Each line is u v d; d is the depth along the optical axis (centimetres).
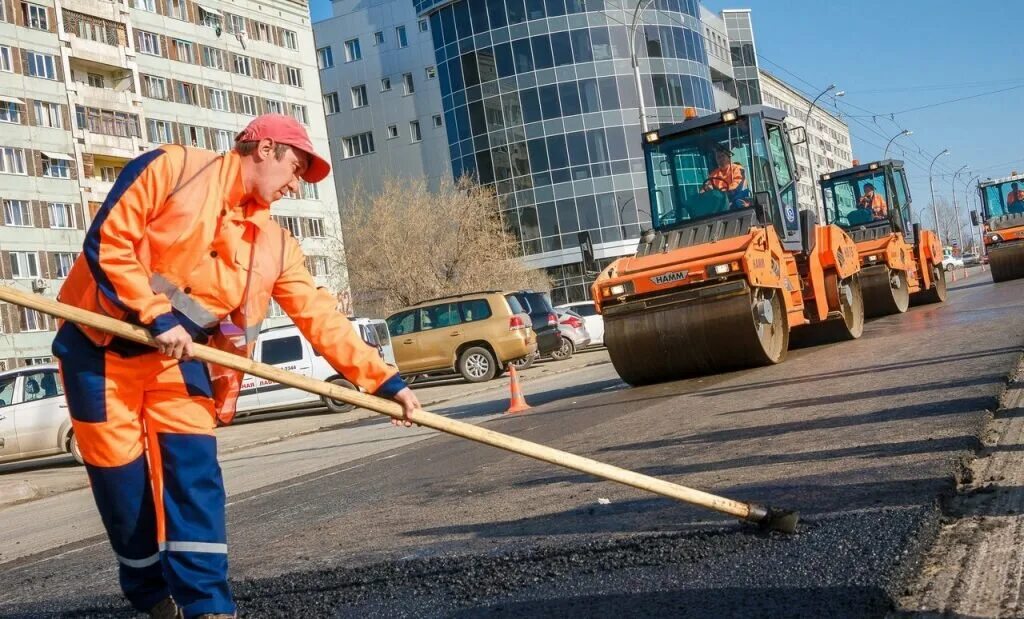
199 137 5634
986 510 454
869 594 350
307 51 6444
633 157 5759
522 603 392
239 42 5947
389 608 407
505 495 659
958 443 599
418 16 6166
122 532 366
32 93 4772
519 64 5797
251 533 673
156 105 5403
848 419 760
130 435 359
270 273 376
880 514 454
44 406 1720
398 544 543
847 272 1620
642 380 1404
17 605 523
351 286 4772
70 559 675
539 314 2930
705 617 348
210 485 362
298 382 364
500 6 5816
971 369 959
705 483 594
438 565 469
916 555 391
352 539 584
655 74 5844
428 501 689
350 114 7456
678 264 1341
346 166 7494
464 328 2559
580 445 869
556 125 5756
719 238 1403
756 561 408
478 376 2555
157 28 5453
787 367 1293
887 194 2448
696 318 1312
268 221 381
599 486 638
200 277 360
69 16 4947
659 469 669
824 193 2516
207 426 364
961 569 375
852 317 1634
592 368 2433
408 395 382
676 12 5994
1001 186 3425
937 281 2614
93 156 5022
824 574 379
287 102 6253
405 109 7294
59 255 4831
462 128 6025
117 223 339
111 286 339
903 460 574
